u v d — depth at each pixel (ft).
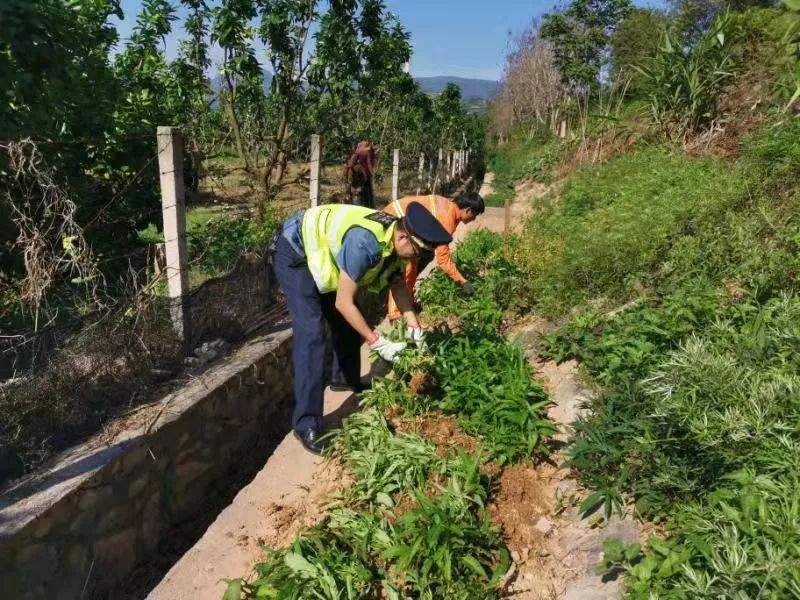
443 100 79.00
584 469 9.87
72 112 15.80
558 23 60.44
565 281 17.17
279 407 16.44
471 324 16.81
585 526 9.36
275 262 12.21
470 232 28.30
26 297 10.70
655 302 14.51
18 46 12.86
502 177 68.74
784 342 9.67
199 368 14.05
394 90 50.42
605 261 16.65
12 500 9.30
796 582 5.77
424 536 8.76
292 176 47.11
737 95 28.73
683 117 29.35
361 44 36.11
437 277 19.84
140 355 12.62
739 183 17.72
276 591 8.08
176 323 13.92
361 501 10.24
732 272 13.99
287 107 34.22
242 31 31.65
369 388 14.58
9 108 13.51
